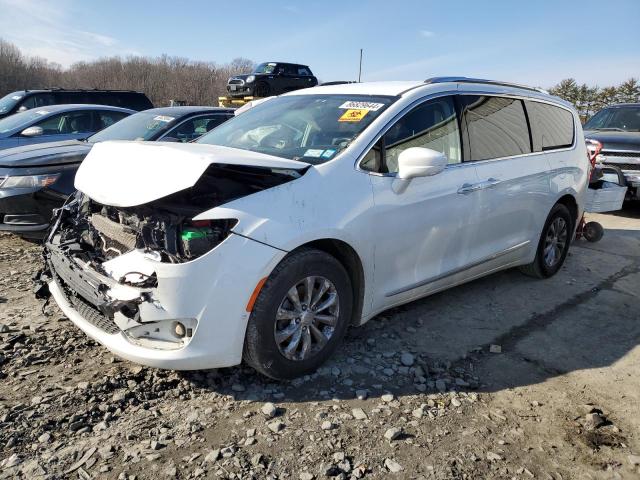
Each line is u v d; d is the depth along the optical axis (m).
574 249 6.35
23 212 5.26
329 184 3.05
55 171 5.35
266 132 3.78
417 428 2.70
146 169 2.81
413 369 3.26
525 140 4.54
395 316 4.09
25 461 2.35
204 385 3.02
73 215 3.57
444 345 3.65
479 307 4.36
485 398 3.02
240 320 2.73
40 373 3.07
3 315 3.85
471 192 3.86
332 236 2.98
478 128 4.07
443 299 4.50
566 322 4.13
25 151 5.73
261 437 2.58
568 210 5.18
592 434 2.72
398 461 2.46
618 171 7.01
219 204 2.70
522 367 3.40
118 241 2.98
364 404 2.89
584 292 4.82
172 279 2.59
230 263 2.65
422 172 3.22
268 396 2.93
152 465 2.36
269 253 2.73
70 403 2.79
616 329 4.03
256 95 20.86
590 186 6.61
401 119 3.52
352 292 3.27
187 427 2.63
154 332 2.75
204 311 2.64
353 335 3.72
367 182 3.22
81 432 2.57
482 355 3.54
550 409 2.94
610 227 7.68
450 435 2.66
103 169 3.08
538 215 4.68
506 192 4.20
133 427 2.62
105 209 3.19
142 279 2.66
